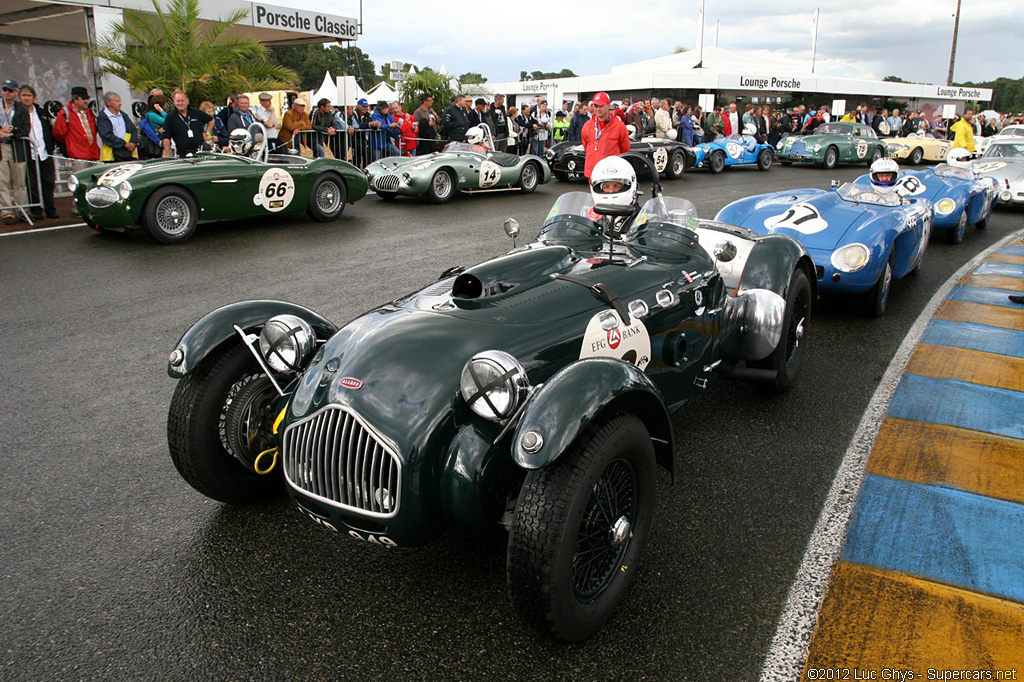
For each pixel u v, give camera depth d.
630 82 29.45
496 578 2.84
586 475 2.29
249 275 7.38
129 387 4.66
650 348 3.37
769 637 2.53
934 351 5.50
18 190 9.74
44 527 3.17
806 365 5.22
